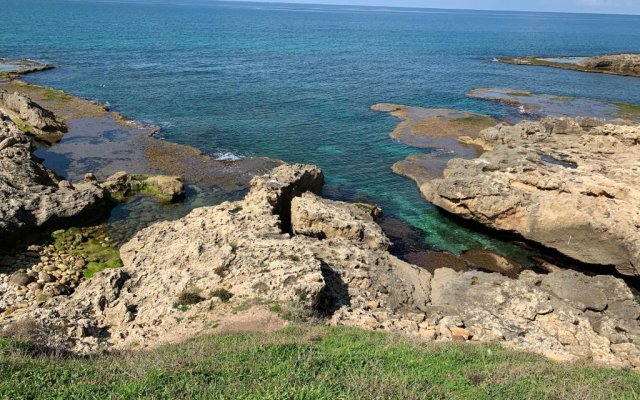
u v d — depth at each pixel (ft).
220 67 352.49
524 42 648.38
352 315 81.10
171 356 55.01
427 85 318.24
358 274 93.15
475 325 84.53
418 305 92.07
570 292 94.38
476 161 147.43
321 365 52.24
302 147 192.95
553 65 419.33
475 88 313.32
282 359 54.03
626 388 53.83
